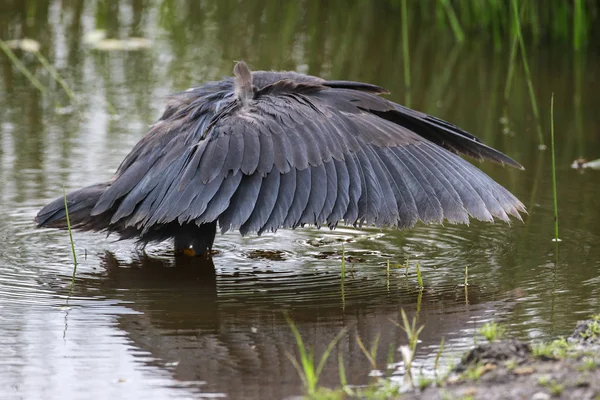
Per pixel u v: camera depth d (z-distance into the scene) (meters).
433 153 10.30
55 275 10.32
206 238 10.95
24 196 12.75
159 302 9.55
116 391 7.55
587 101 18.31
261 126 10.02
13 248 11.14
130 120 16.55
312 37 23.05
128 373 7.89
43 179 13.41
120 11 25.30
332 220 9.63
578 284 9.94
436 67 20.83
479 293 9.77
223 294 9.79
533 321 8.92
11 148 14.88
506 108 17.91
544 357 7.63
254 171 9.73
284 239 11.73
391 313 9.28
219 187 9.70
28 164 14.08
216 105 10.55
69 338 8.61
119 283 10.10
